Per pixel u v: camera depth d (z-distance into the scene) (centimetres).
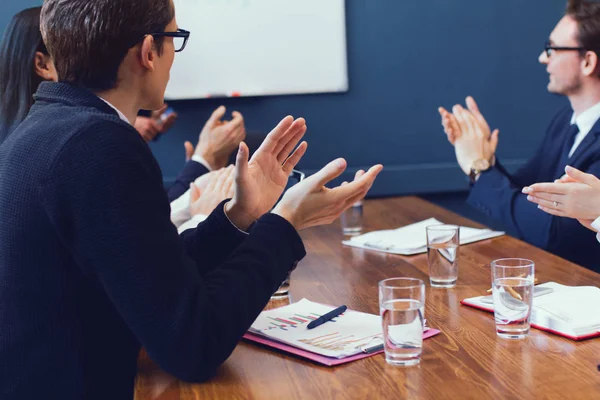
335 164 124
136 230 106
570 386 106
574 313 133
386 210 283
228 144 270
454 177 371
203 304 111
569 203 176
